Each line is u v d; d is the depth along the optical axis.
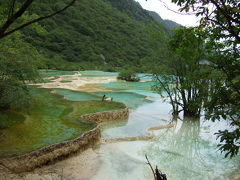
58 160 9.20
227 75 4.07
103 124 15.52
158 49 17.86
